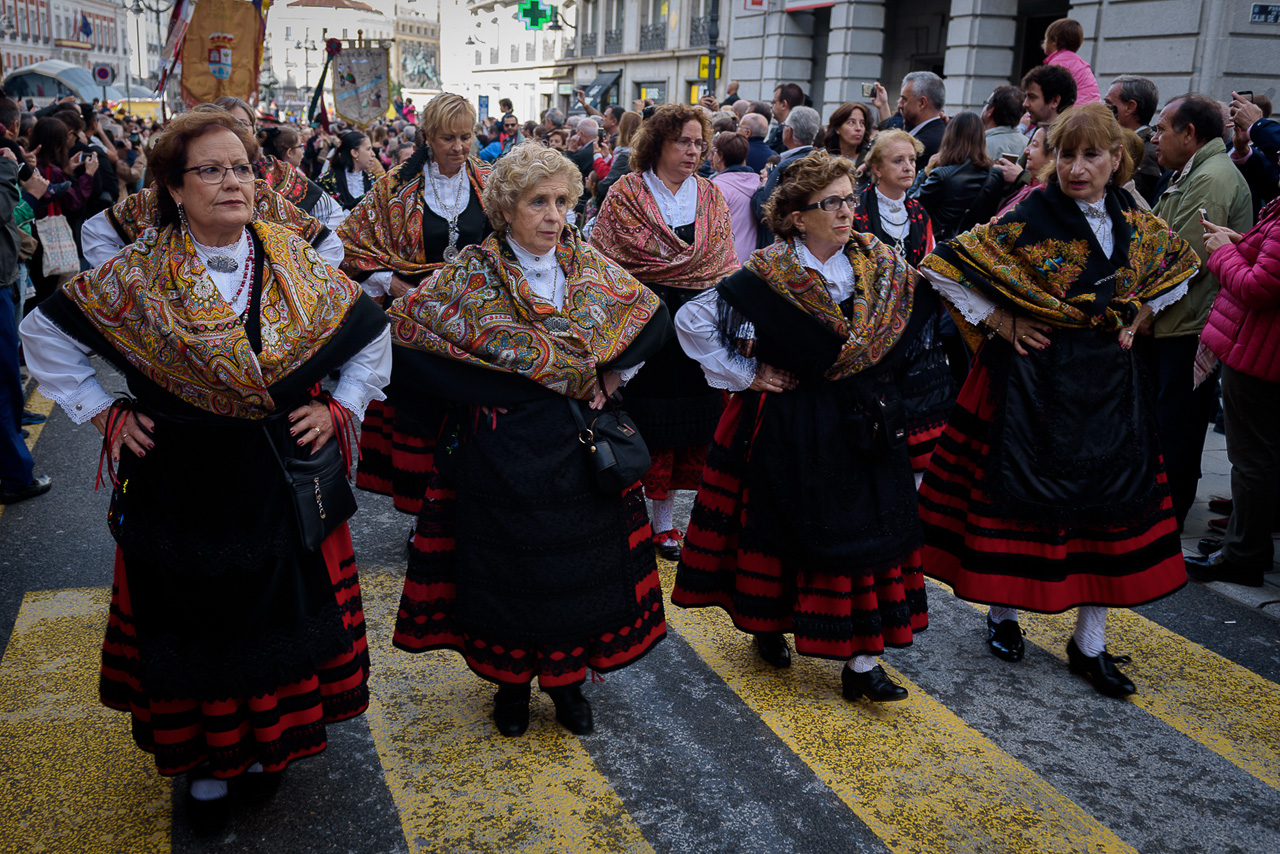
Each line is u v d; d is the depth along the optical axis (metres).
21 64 56.62
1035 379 3.34
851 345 3.05
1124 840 2.71
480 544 2.92
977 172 5.20
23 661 3.48
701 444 4.47
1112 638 3.87
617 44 33.25
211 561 2.38
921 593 3.33
